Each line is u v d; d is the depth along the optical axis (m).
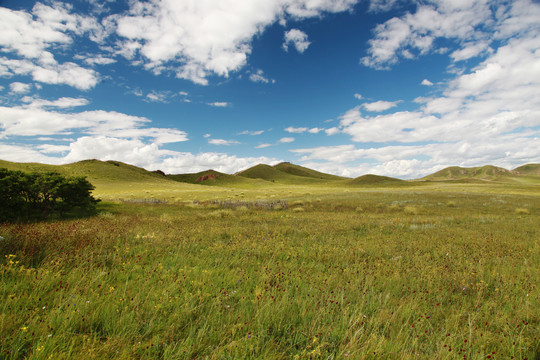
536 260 7.10
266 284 4.99
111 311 3.61
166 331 3.30
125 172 127.94
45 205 18.83
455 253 7.96
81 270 5.16
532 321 3.96
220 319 3.66
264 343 3.20
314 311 3.88
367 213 21.75
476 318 3.98
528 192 55.28
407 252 8.00
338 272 6.00
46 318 3.27
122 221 14.54
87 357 2.68
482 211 22.44
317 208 26.64
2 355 2.62
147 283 4.74
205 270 5.53
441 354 3.03
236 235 10.47
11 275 4.59
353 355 2.94
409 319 3.91
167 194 58.53
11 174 17.39
